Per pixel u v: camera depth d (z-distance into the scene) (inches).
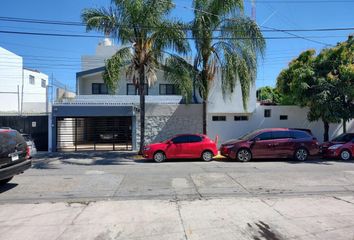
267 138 710.5
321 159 741.3
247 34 766.5
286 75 930.7
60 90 1280.8
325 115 808.9
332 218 286.0
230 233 250.4
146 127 946.1
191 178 495.2
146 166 643.5
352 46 816.3
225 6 758.5
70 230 262.7
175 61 760.3
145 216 298.0
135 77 785.6
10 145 415.2
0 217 301.9
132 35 753.0
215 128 944.9
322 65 842.2
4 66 1334.9
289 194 386.9
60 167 636.7
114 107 937.5
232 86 786.8
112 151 924.6
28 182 475.8
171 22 739.4
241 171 558.9
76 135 946.7
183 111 948.6
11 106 1331.2
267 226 266.2
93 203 349.1
